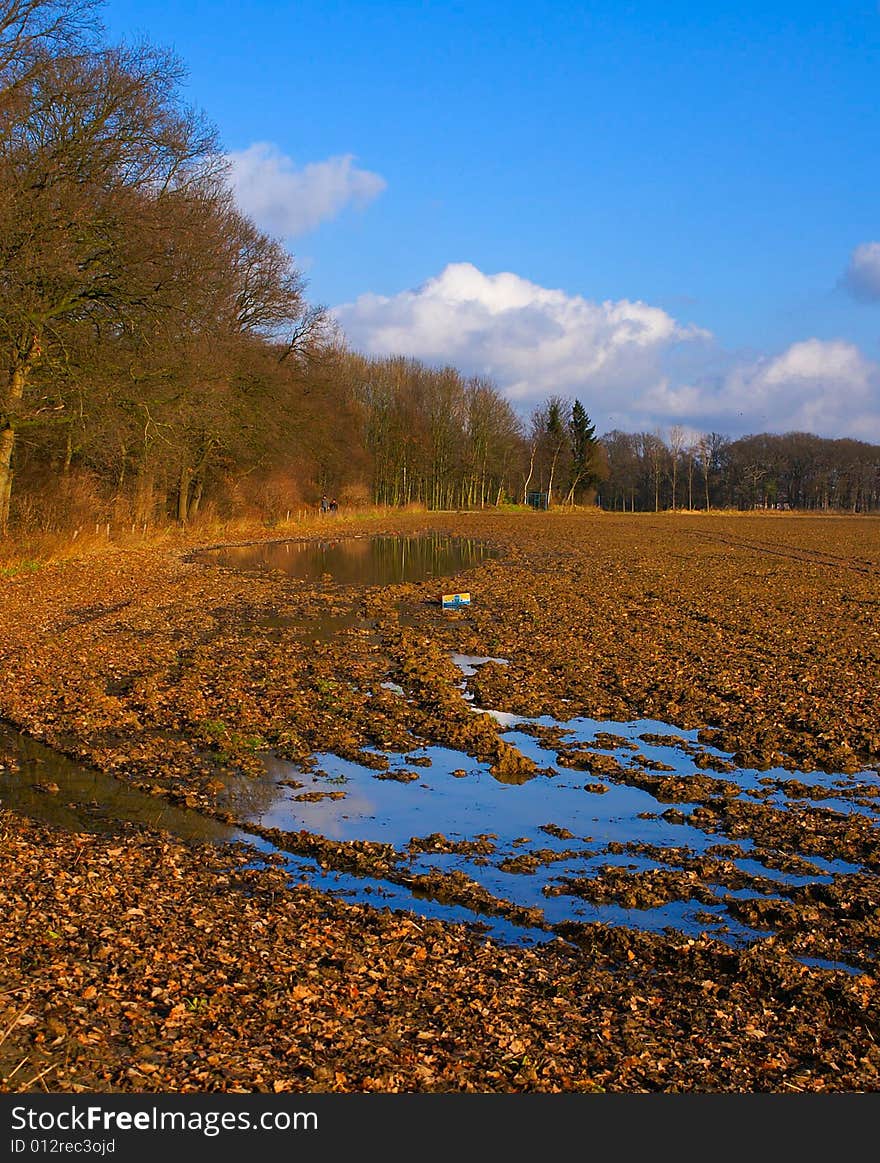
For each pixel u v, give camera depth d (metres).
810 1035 7.28
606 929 8.91
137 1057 6.19
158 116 29.48
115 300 30.34
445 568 40.78
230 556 43.94
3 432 31.03
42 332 29.42
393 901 9.70
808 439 156.62
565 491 126.12
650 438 157.12
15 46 26.59
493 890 9.98
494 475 113.75
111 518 44.28
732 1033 7.26
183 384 35.75
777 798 12.62
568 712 16.80
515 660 21.14
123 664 19.56
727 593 32.12
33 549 33.44
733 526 78.88
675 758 14.38
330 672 19.59
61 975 7.13
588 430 124.81
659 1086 6.46
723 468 156.12
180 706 16.47
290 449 53.56
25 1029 6.32
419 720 16.11
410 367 107.31
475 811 12.25
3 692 16.92
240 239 46.44
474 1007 7.32
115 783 12.92
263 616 26.78
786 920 9.16
